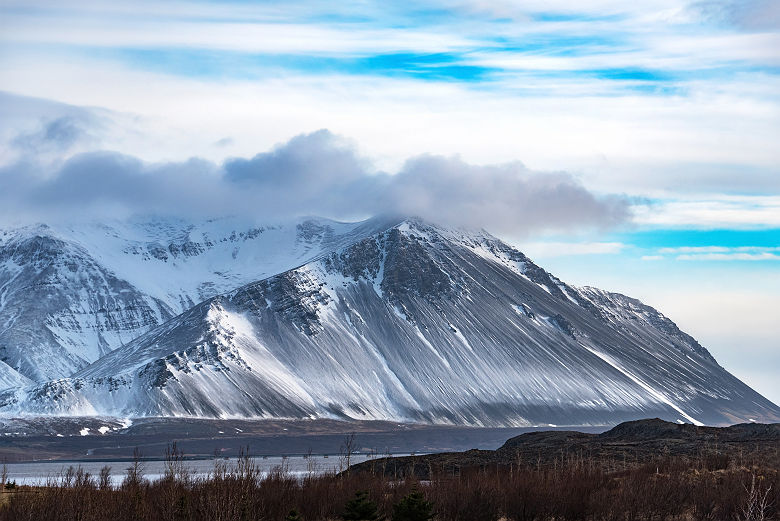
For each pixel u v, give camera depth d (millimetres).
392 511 115250
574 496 116562
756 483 113625
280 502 121625
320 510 121688
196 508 113875
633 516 112500
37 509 116000
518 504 116250
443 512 115812
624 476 135375
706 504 112062
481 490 119125
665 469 137375
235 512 111500
